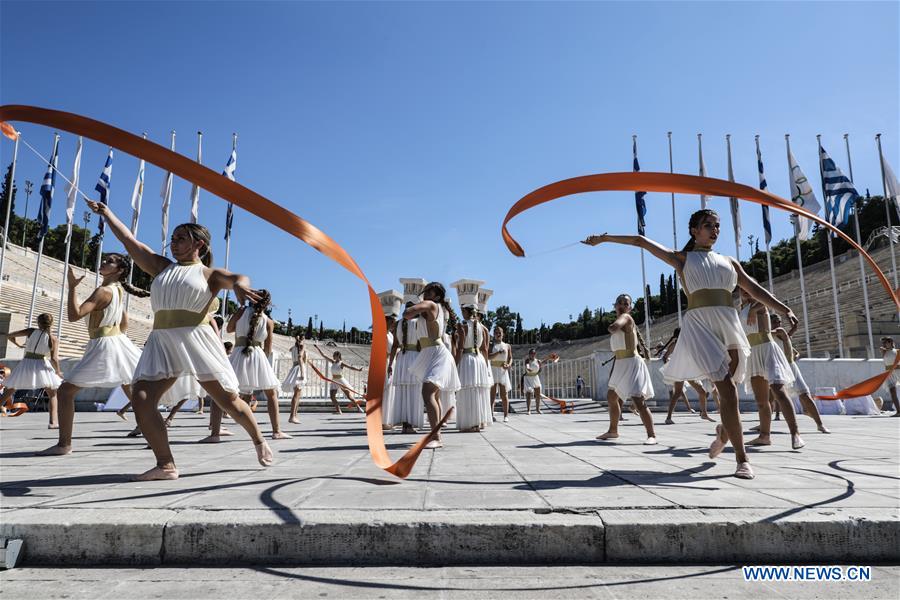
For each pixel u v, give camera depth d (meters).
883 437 6.86
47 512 2.52
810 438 6.73
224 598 1.94
